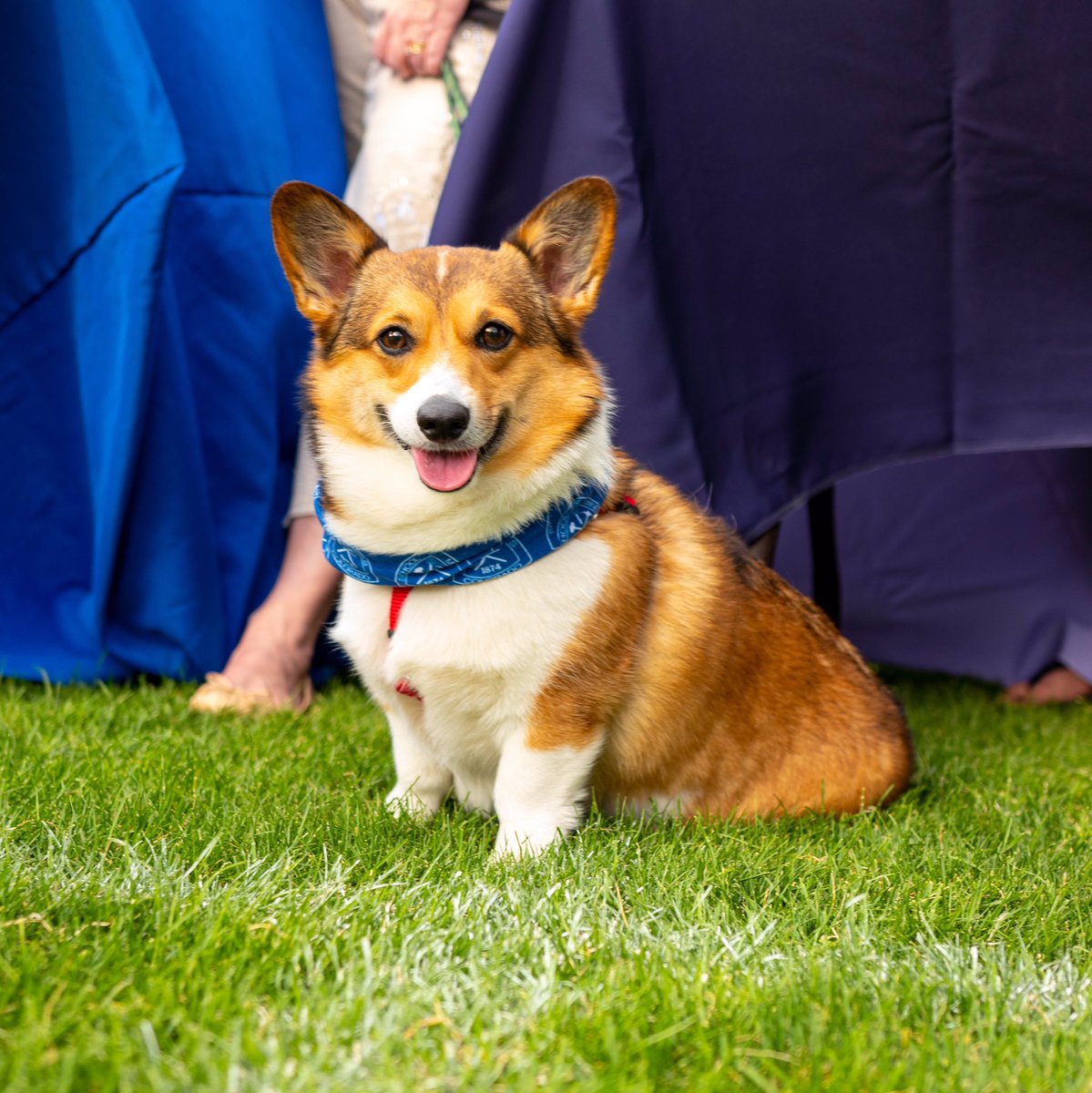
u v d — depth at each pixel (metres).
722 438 3.60
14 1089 1.51
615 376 3.50
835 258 3.54
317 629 4.18
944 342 3.57
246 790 2.94
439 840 2.65
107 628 4.09
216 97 4.02
